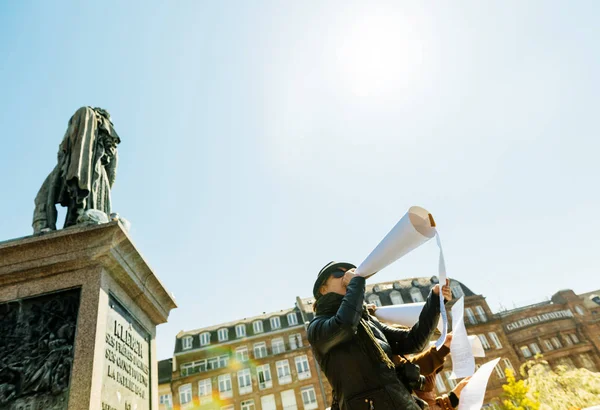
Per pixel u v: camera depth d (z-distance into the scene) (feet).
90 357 8.67
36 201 13.24
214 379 100.22
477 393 4.62
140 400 10.57
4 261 9.75
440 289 5.00
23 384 8.41
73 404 8.07
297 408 95.20
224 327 111.86
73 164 12.90
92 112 14.51
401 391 4.45
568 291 127.03
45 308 9.45
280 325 109.09
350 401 4.46
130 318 11.03
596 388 74.38
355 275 4.99
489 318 110.63
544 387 79.15
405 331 5.76
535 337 115.24
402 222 4.62
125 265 10.65
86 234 10.00
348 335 4.54
